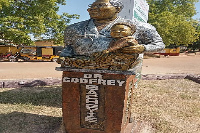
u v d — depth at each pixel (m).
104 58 2.37
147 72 10.24
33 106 4.28
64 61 2.58
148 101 4.96
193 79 8.12
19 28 14.40
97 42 2.39
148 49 2.32
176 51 25.42
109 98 2.51
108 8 2.43
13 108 4.07
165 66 13.49
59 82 6.80
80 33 2.52
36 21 14.30
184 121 3.69
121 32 2.18
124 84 2.42
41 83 6.52
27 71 9.63
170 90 6.28
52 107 4.29
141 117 3.80
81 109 2.68
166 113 4.10
